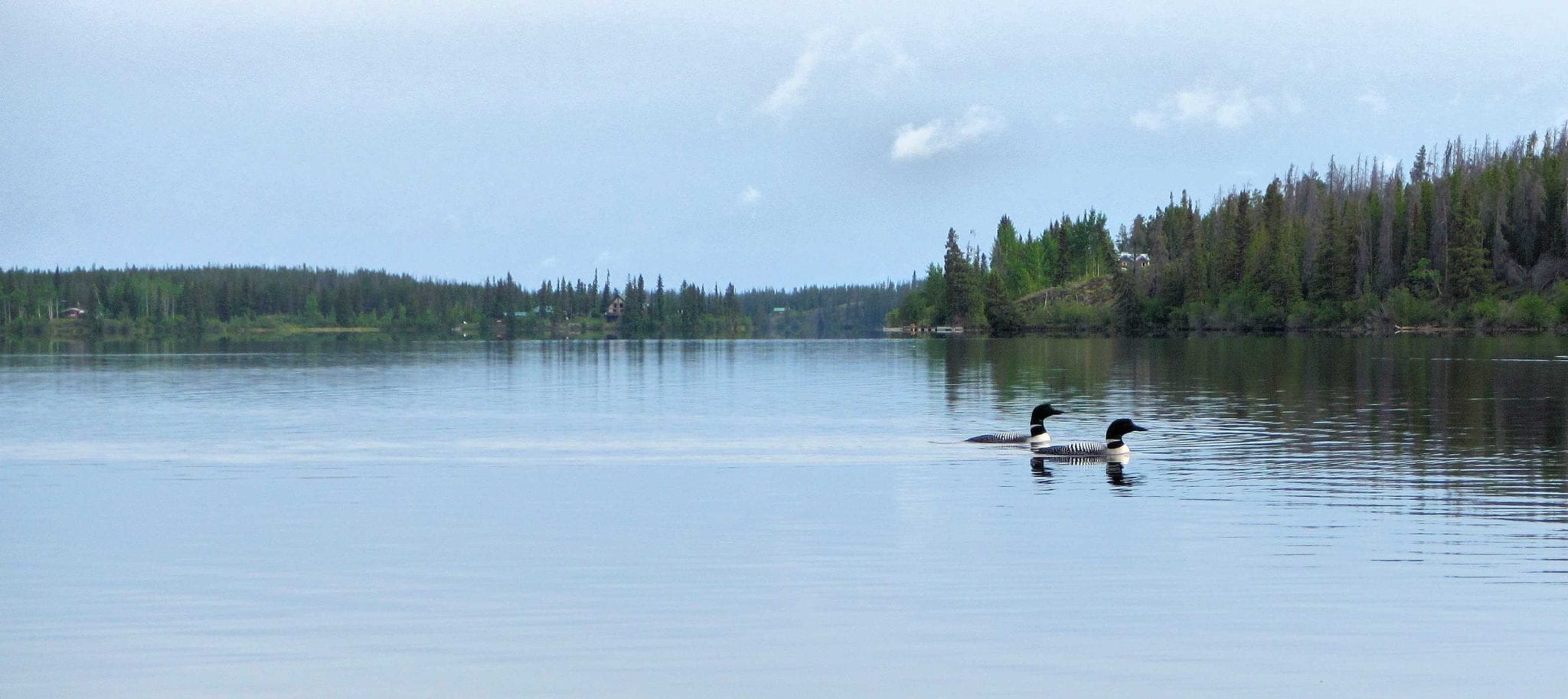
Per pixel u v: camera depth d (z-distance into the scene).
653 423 51.62
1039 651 17.95
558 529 26.77
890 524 26.97
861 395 67.94
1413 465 36.00
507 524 27.44
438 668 17.34
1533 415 51.31
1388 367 88.69
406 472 36.19
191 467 37.41
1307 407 56.50
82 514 28.86
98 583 22.02
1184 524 26.61
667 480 34.00
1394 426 47.38
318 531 26.77
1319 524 26.55
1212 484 32.41
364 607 20.34
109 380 86.62
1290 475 33.94
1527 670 17.03
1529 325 184.25
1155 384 73.88
